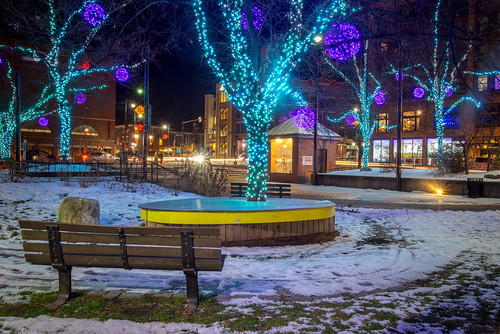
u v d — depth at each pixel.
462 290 5.25
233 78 10.53
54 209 11.66
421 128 46.03
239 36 10.31
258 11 10.31
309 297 4.86
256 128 10.17
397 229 10.57
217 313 4.21
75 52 22.30
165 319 4.03
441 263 6.85
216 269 4.37
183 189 17.52
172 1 10.62
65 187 15.28
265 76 10.46
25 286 5.14
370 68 26.03
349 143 70.00
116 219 10.90
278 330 3.75
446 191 20.67
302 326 3.86
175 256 4.43
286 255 7.46
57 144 61.62
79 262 4.55
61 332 3.68
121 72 16.17
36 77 43.06
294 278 5.76
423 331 3.79
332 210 9.70
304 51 9.96
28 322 3.90
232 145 78.25
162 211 8.26
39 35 22.53
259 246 8.15
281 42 10.57
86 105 67.69
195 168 19.34
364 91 27.28
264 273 6.05
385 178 22.94
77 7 19.48
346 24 8.35
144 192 15.74
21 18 21.14
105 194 14.59
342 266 6.58
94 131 69.25
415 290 5.20
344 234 9.77
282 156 28.61
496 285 5.50
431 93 26.67
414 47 7.89
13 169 16.77
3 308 4.34
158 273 5.97
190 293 4.48
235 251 7.64
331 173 26.48
